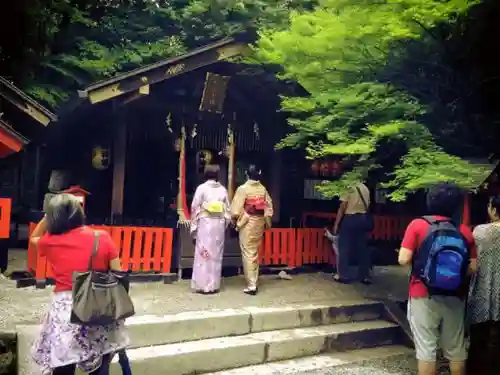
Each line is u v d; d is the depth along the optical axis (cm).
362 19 639
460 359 467
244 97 941
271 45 783
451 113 692
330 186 688
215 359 551
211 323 591
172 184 945
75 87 1238
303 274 927
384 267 1130
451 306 459
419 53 676
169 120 866
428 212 491
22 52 1184
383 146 707
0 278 717
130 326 537
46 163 1191
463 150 692
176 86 886
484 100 712
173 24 1475
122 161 852
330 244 966
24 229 1172
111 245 386
